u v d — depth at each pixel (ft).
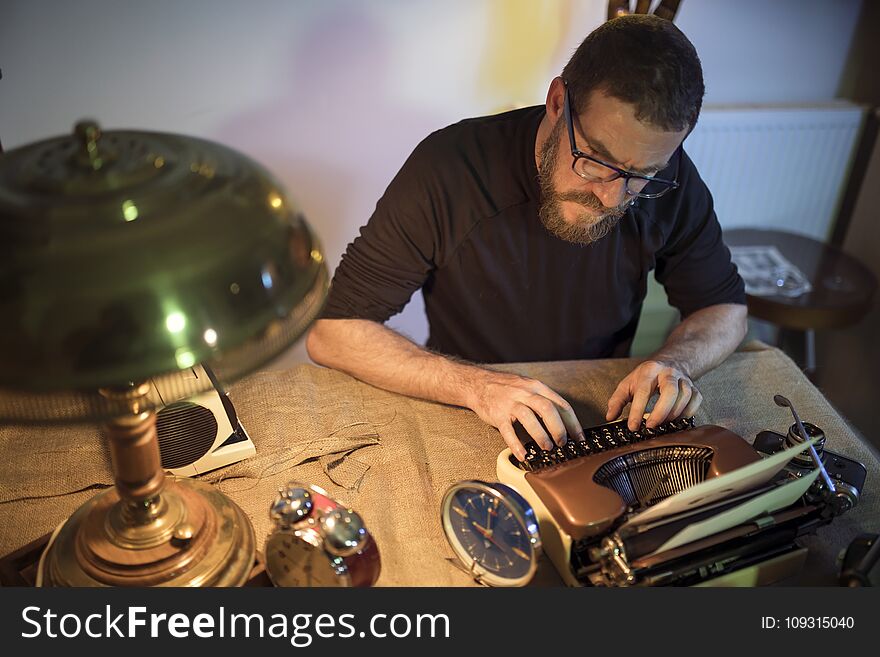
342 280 6.31
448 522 4.33
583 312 6.84
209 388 3.39
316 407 5.42
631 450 4.58
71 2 7.77
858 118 9.94
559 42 8.92
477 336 6.91
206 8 8.07
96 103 8.37
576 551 4.13
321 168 9.27
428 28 8.61
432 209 6.20
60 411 3.10
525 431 4.99
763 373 6.01
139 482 3.59
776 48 9.91
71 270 2.69
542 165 5.84
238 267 2.91
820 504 4.45
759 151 10.02
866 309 9.10
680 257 6.80
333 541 3.73
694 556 4.11
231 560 3.88
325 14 8.34
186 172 3.04
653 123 4.84
